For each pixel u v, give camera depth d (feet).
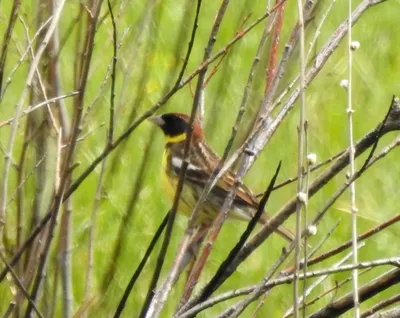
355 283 17.74
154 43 31.07
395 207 48.34
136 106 27.22
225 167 20.57
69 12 35.94
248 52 50.60
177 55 27.66
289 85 21.81
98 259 38.83
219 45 50.37
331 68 44.01
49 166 24.82
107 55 41.11
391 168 49.88
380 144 51.83
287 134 46.34
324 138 50.55
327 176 20.51
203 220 37.63
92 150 41.42
